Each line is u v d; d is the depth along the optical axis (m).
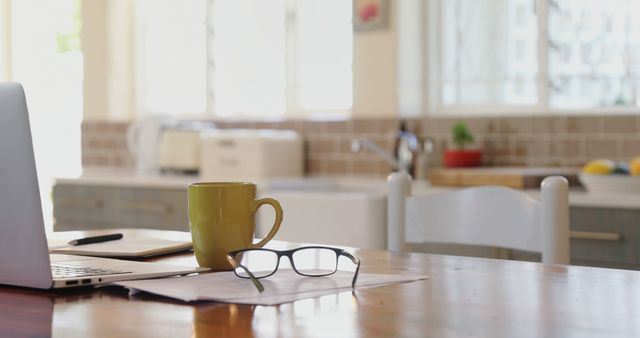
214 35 4.61
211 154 4.13
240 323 0.91
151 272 1.18
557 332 0.86
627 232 2.79
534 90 3.69
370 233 3.17
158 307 1.00
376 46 3.88
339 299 1.04
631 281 1.18
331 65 4.19
